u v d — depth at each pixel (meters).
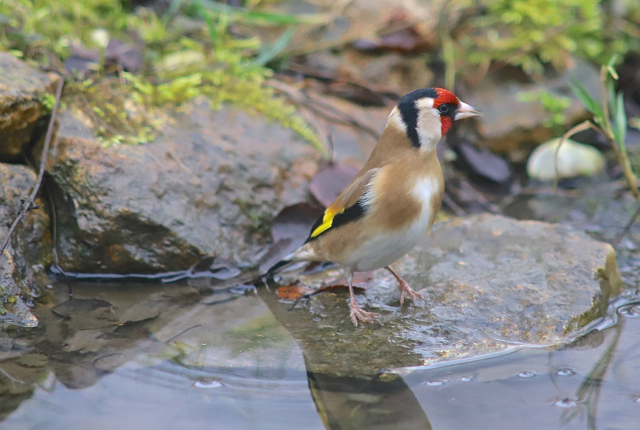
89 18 12.65
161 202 9.34
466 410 6.25
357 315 8.04
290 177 10.57
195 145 10.15
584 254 8.97
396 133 7.82
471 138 13.05
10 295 7.87
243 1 13.86
